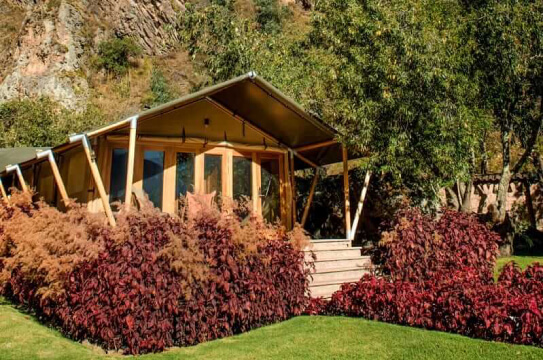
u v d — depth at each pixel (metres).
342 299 5.96
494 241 7.64
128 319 4.44
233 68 15.34
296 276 6.02
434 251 6.86
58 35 35.75
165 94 35.56
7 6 41.09
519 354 3.86
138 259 4.70
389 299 5.41
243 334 5.17
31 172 11.16
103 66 37.69
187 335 4.82
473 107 8.90
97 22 39.72
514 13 9.34
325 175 14.18
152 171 8.81
